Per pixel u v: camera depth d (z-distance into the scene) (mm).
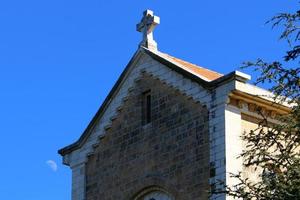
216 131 32688
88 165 37969
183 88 34625
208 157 32750
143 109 36406
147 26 37656
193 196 32812
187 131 33969
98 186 37062
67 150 39062
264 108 33375
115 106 37531
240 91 32594
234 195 25719
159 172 34562
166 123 35000
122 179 36094
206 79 33781
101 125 37875
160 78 35875
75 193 37906
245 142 32531
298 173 24297
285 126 25188
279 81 25141
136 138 36156
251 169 32094
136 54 37281
